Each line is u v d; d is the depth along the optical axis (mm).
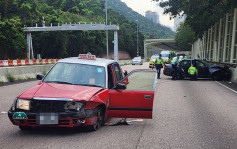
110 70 7109
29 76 20312
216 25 34375
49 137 5629
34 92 5676
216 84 17938
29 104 5410
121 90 6461
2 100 10320
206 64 21234
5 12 49531
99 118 6176
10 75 17734
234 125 7051
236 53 23938
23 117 5375
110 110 6484
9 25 42844
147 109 6344
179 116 8062
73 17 68375
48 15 57812
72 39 61625
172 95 12484
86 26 43656
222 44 30594
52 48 54438
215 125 7031
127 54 98688
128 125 6891
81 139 5523
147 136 5910
